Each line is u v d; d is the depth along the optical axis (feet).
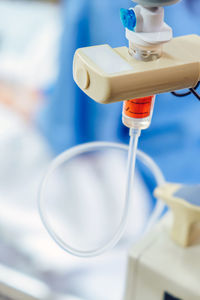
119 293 4.10
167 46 1.17
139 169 4.62
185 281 1.51
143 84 1.03
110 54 1.09
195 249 1.65
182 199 1.57
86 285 4.20
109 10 4.06
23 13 6.18
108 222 4.85
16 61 6.36
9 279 3.14
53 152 5.72
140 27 1.05
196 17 3.68
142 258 1.59
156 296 1.61
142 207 4.74
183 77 1.09
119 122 4.72
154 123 4.40
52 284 4.20
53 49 5.88
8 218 5.09
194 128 4.38
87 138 5.08
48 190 5.31
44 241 4.74
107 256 4.50
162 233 1.73
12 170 5.83
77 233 4.75
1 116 6.40
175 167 4.60
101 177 5.36
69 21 4.32
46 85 6.14
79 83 1.09
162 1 0.97
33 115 5.95
